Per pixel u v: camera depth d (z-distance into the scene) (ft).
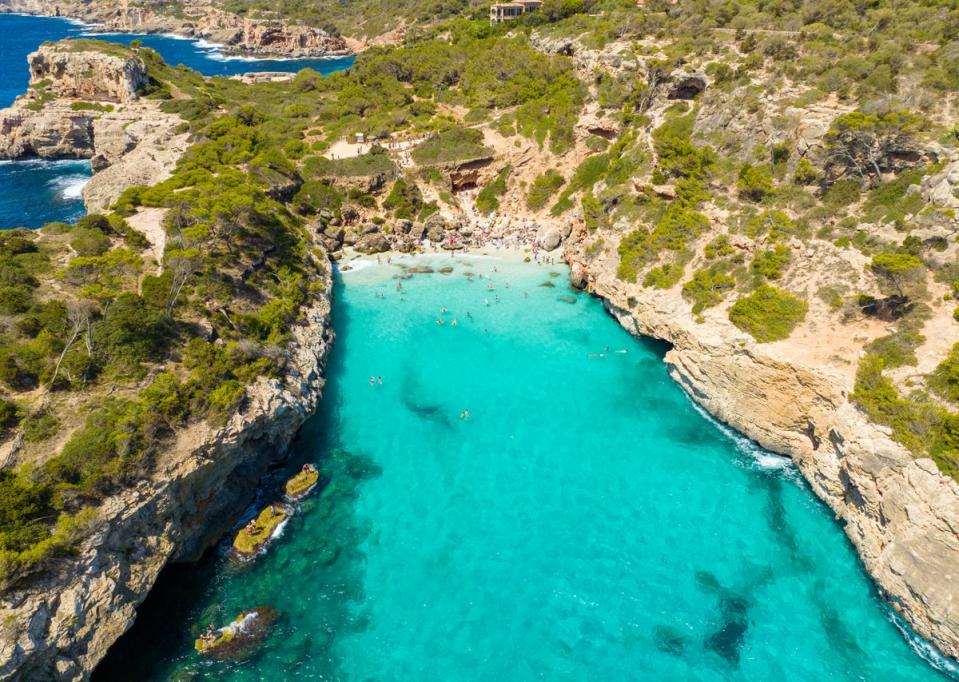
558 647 106.73
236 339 147.43
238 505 130.82
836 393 129.29
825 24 233.76
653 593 116.47
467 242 267.59
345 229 262.67
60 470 98.22
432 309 218.38
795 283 153.79
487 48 376.07
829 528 129.59
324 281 213.46
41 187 298.76
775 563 122.21
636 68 262.06
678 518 133.28
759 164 186.50
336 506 135.44
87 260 148.25
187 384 123.24
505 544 127.03
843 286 145.69
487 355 192.75
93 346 122.72
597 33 308.60
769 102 193.67
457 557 123.95
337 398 171.94
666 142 209.77
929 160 155.84
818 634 108.47
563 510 135.74
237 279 169.17
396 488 141.08
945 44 187.83
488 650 106.11
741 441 155.74
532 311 217.77
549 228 268.00
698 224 185.78
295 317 176.65
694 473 145.59
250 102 378.53
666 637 108.37
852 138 162.71
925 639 104.99
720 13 273.54
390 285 233.55
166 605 111.04
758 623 110.63
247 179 231.30
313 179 262.26
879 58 186.80
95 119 326.44
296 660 103.30
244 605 112.27
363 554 124.06
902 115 156.15
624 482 143.33
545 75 315.99
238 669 101.60
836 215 162.30
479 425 162.50
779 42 217.97
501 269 247.50
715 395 159.94
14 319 126.52
